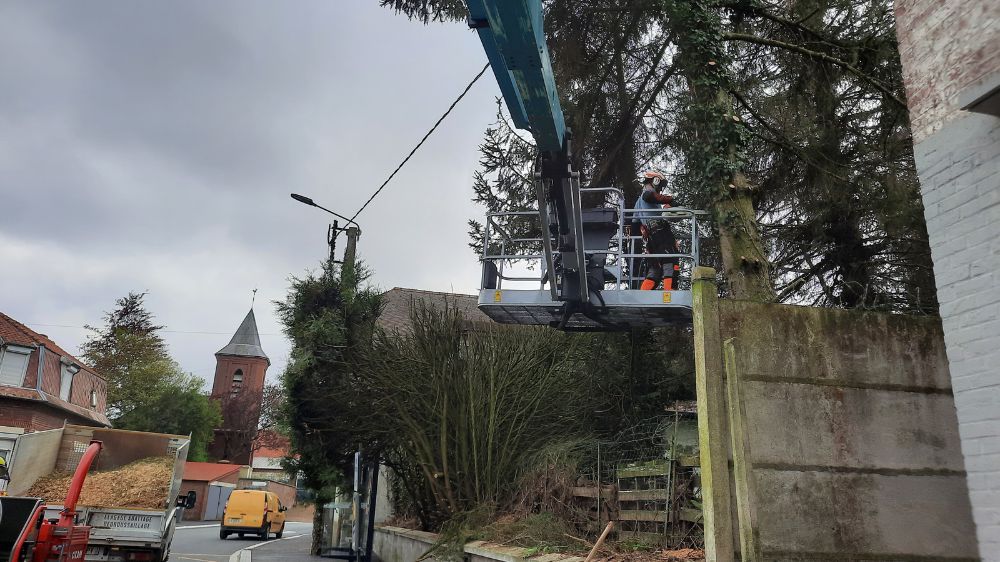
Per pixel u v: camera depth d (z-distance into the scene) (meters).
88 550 11.32
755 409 4.36
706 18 8.21
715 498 4.19
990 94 3.22
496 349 12.09
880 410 4.51
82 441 13.59
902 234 9.17
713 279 4.59
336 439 15.09
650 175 9.66
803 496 4.26
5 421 27.34
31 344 28.70
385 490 19.30
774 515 4.20
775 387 4.43
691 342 12.55
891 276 10.08
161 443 13.95
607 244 9.49
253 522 25.11
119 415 48.00
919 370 4.63
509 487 10.70
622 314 9.44
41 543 7.44
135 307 50.94
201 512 46.75
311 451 15.43
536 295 9.41
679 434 9.77
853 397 4.50
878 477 4.38
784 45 8.54
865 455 4.41
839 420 4.44
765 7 9.11
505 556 7.78
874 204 9.30
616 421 12.47
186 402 53.72
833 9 9.05
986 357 3.58
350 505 15.30
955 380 3.77
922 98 4.18
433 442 12.00
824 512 4.26
